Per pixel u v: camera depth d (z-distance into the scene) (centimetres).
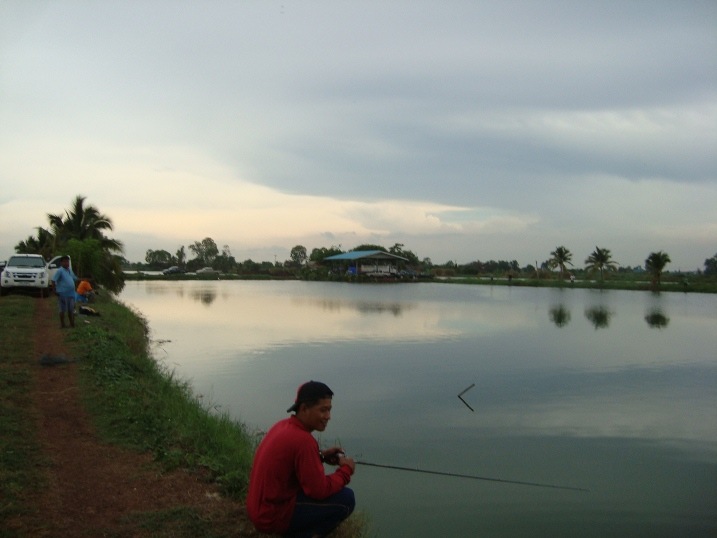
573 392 1589
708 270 13150
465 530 798
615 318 3612
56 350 1391
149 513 609
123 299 4822
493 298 5528
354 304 4612
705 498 906
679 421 1316
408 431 1220
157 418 936
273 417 1278
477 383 1681
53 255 4325
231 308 4122
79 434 841
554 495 914
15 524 562
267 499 500
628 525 806
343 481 538
